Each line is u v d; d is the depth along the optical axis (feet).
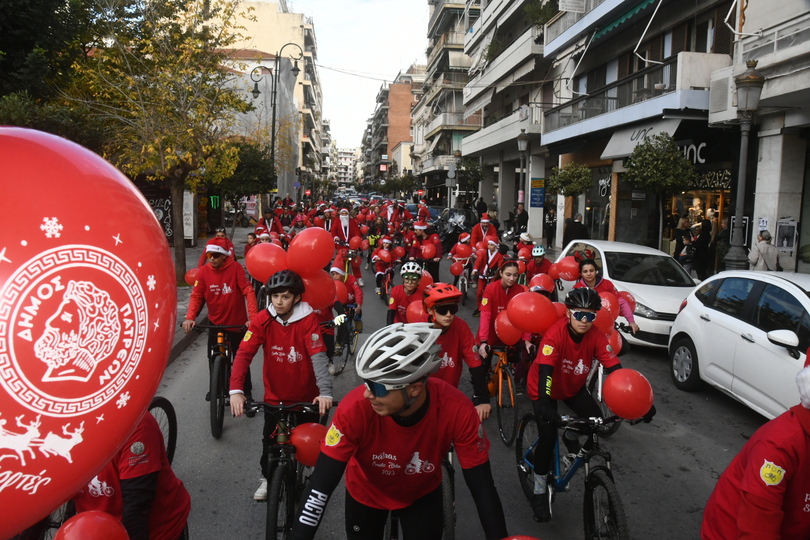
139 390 3.69
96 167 3.72
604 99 66.64
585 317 12.59
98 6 45.80
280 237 52.65
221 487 15.75
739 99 38.78
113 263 3.48
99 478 8.05
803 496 7.65
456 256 41.65
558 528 14.14
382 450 8.07
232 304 20.62
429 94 189.47
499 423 20.04
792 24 39.58
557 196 88.99
